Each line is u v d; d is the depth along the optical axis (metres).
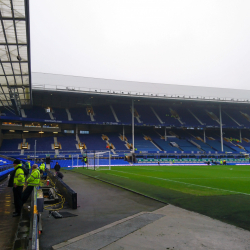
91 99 62.97
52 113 55.22
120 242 5.18
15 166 7.51
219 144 63.53
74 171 28.50
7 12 16.59
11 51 21.17
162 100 59.19
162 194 11.24
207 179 19.62
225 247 4.84
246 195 10.94
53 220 7.07
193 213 7.57
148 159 52.31
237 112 73.44
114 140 59.03
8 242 5.14
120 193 11.74
